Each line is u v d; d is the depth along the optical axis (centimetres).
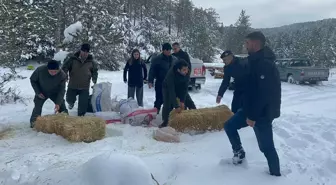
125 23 3850
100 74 2122
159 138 560
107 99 750
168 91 644
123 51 3022
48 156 454
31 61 2834
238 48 5047
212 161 459
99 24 2475
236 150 446
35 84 623
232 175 415
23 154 468
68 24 2569
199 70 1384
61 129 552
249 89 400
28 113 755
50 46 2734
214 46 4134
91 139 554
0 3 985
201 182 397
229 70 603
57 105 636
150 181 341
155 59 752
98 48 2470
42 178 369
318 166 466
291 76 1814
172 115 627
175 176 413
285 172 436
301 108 1019
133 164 342
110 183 327
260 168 440
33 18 1241
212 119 613
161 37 4594
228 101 1125
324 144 579
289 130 664
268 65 386
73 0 2497
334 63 4100
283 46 5131
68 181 349
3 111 773
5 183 382
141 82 837
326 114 891
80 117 587
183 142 556
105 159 346
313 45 3850
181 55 797
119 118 680
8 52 1025
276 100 394
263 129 408
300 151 535
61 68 686
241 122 441
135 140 553
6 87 1140
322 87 1677
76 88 710
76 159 431
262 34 394
